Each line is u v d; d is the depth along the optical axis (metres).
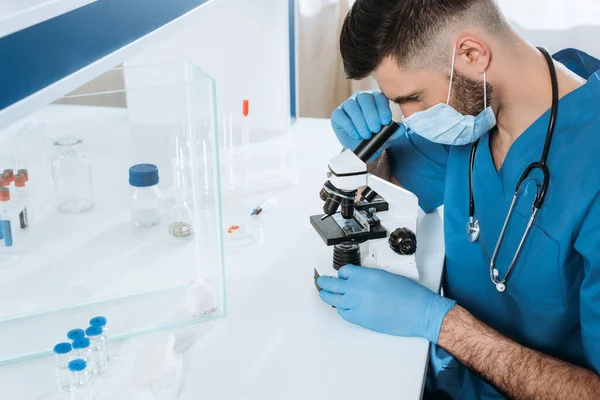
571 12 2.78
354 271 1.34
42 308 1.30
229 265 1.50
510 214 1.37
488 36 1.25
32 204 1.66
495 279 1.42
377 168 1.77
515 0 2.80
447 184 1.58
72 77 0.95
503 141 1.45
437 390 1.51
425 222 1.76
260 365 1.18
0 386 1.13
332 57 2.97
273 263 1.51
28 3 0.87
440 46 1.24
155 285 1.38
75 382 1.10
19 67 0.82
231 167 1.87
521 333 1.48
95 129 1.65
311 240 1.61
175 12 1.31
